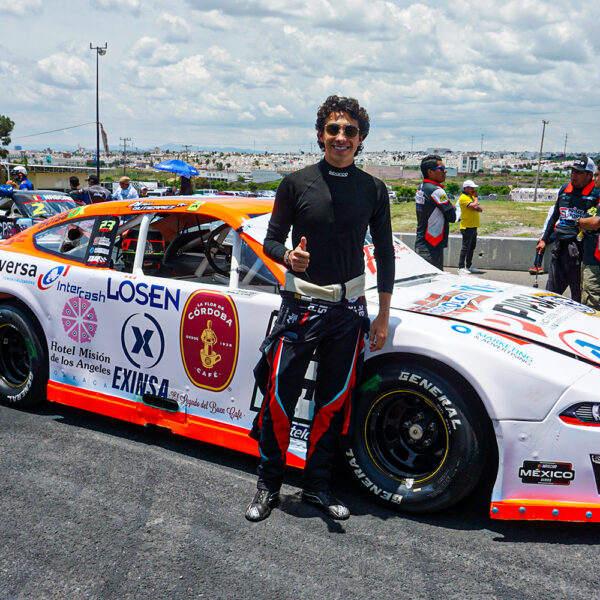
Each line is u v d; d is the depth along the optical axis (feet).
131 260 12.23
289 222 9.41
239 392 10.73
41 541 8.91
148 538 9.00
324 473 9.84
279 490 10.18
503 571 8.32
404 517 9.69
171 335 11.41
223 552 8.69
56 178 266.77
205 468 11.15
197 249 12.25
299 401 10.23
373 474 9.91
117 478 10.73
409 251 13.78
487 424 9.13
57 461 11.32
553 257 17.97
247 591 7.88
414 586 7.99
